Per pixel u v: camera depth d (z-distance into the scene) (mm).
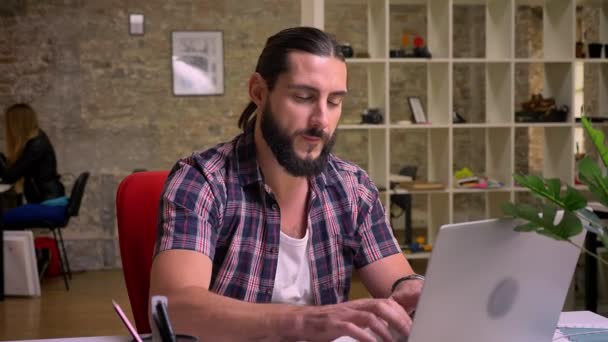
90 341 1501
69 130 7836
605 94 6188
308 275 1683
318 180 1709
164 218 1539
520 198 7051
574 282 5465
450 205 5832
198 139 8094
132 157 7965
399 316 1247
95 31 7840
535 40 8570
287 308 1298
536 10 8562
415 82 9000
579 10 8070
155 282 1460
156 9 7945
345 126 5594
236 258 1615
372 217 1812
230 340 1300
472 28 9070
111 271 7066
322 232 1706
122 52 7902
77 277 6723
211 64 8062
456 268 1109
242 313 1298
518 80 8609
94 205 7555
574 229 1140
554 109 5898
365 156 8898
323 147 1511
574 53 5848
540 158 8586
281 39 1506
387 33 5629
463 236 1093
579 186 5816
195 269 1472
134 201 1846
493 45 5922
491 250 1148
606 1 6145
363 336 1202
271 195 1631
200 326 1324
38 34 7738
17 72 7730
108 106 7898
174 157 8062
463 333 1196
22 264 5777
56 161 7141
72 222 7520
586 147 6809
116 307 1109
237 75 8117
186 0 7988
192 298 1357
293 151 1495
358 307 1270
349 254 1764
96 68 7859
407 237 6074
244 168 1639
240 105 8133
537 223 1151
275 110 1498
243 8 8078
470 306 1173
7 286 5812
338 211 1736
